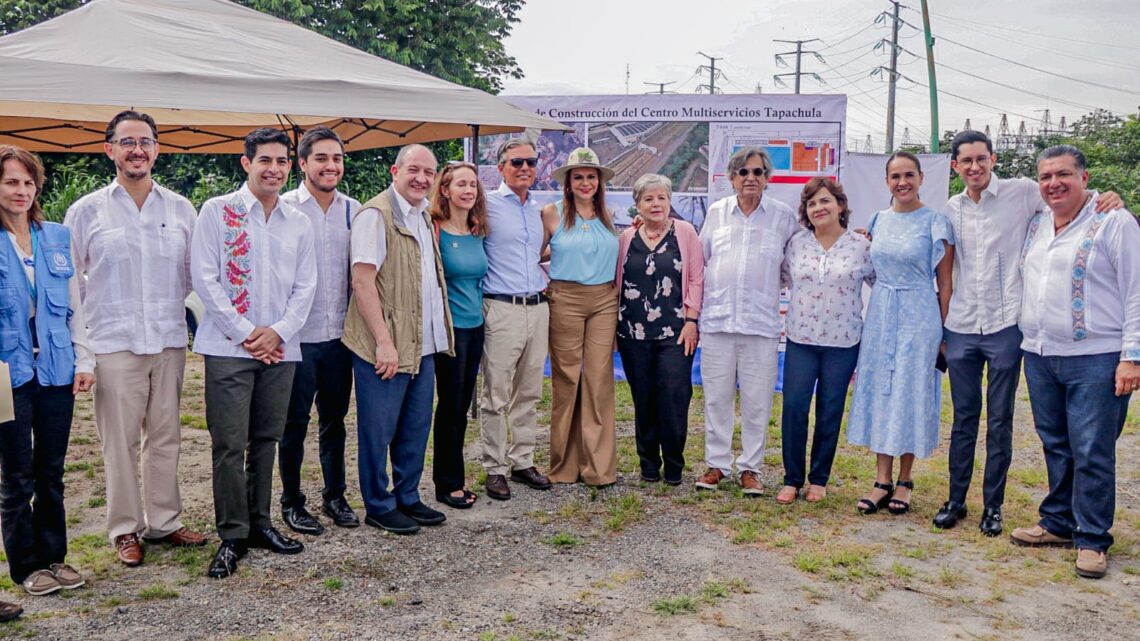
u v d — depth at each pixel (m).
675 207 7.88
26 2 16.78
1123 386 3.80
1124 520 4.71
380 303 4.14
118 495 3.80
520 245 4.77
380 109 5.51
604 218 5.02
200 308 4.04
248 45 5.77
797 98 7.60
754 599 3.65
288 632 3.28
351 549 4.09
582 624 3.40
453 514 4.65
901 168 4.50
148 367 3.79
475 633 3.30
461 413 4.70
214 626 3.31
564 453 5.18
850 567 3.97
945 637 3.33
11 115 6.73
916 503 4.92
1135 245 3.82
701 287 5.07
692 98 7.73
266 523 4.03
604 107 7.85
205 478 5.21
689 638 3.29
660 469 5.52
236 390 3.75
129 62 5.00
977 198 4.36
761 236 4.88
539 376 5.00
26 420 3.41
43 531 3.59
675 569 3.96
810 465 5.36
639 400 5.18
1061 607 3.61
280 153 3.72
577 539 4.31
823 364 4.82
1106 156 39.88
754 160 4.75
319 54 6.04
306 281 3.90
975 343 4.41
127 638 3.20
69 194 11.95
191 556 3.93
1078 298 3.94
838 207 4.75
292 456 4.24
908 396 4.56
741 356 4.99
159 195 3.76
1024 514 4.73
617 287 5.13
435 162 4.22
